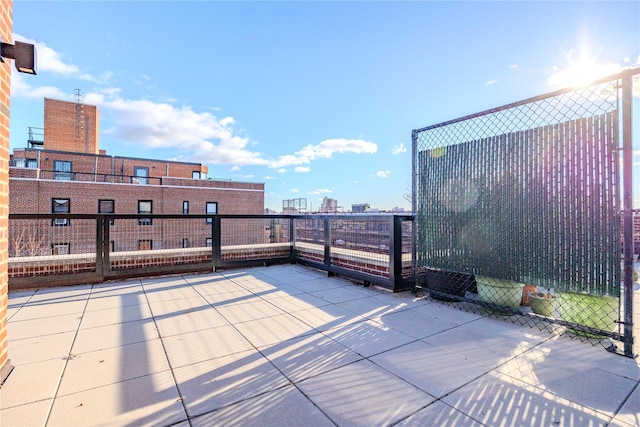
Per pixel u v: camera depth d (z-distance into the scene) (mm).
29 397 1835
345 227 5340
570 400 1821
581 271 2750
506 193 3309
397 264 4375
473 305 3787
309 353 2463
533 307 3279
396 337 2799
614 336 2520
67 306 3730
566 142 2855
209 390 1926
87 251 5430
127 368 2205
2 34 2182
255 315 3424
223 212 21859
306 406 1760
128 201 18328
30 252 5801
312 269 6316
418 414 1689
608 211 2596
